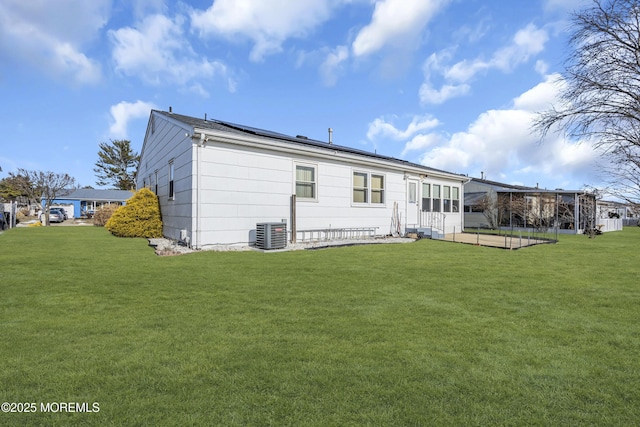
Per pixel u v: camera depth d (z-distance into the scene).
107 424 1.72
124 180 45.53
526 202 23.41
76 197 40.72
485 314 3.68
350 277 5.57
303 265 6.66
